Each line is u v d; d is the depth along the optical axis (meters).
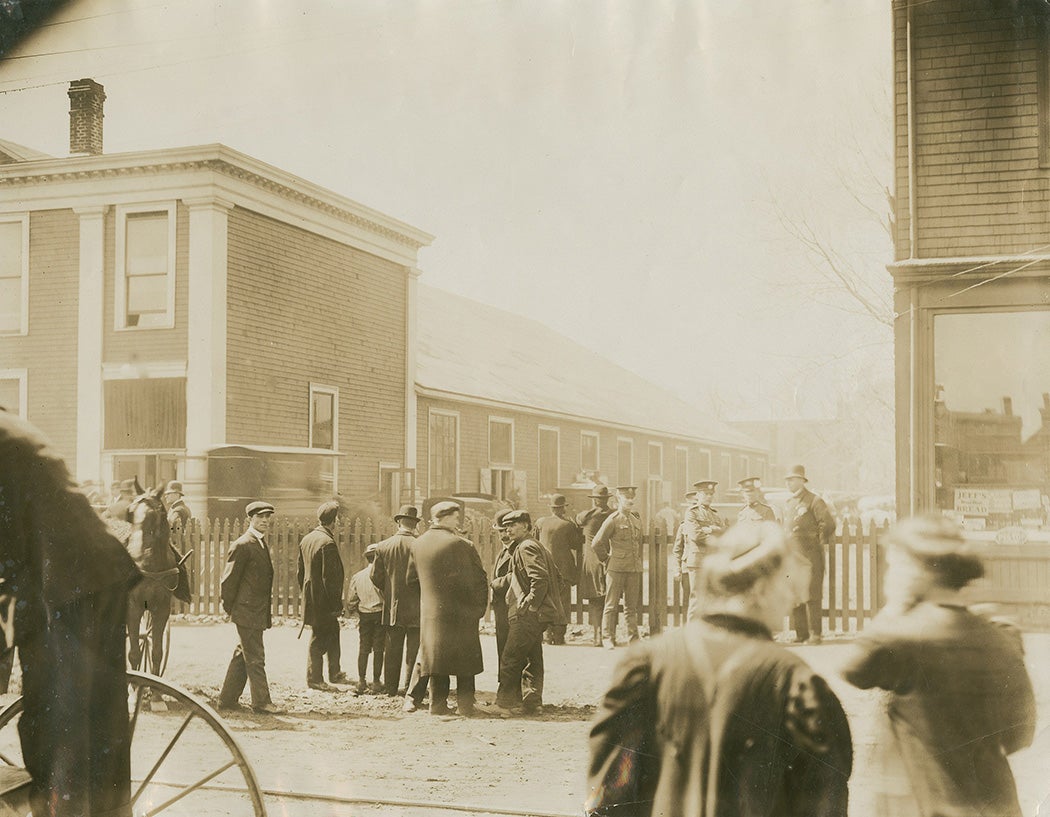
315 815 3.88
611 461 13.60
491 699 6.14
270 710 5.81
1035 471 6.10
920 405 6.45
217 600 9.09
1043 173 6.34
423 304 17.91
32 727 2.80
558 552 7.44
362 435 12.58
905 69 6.62
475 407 13.34
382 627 6.31
